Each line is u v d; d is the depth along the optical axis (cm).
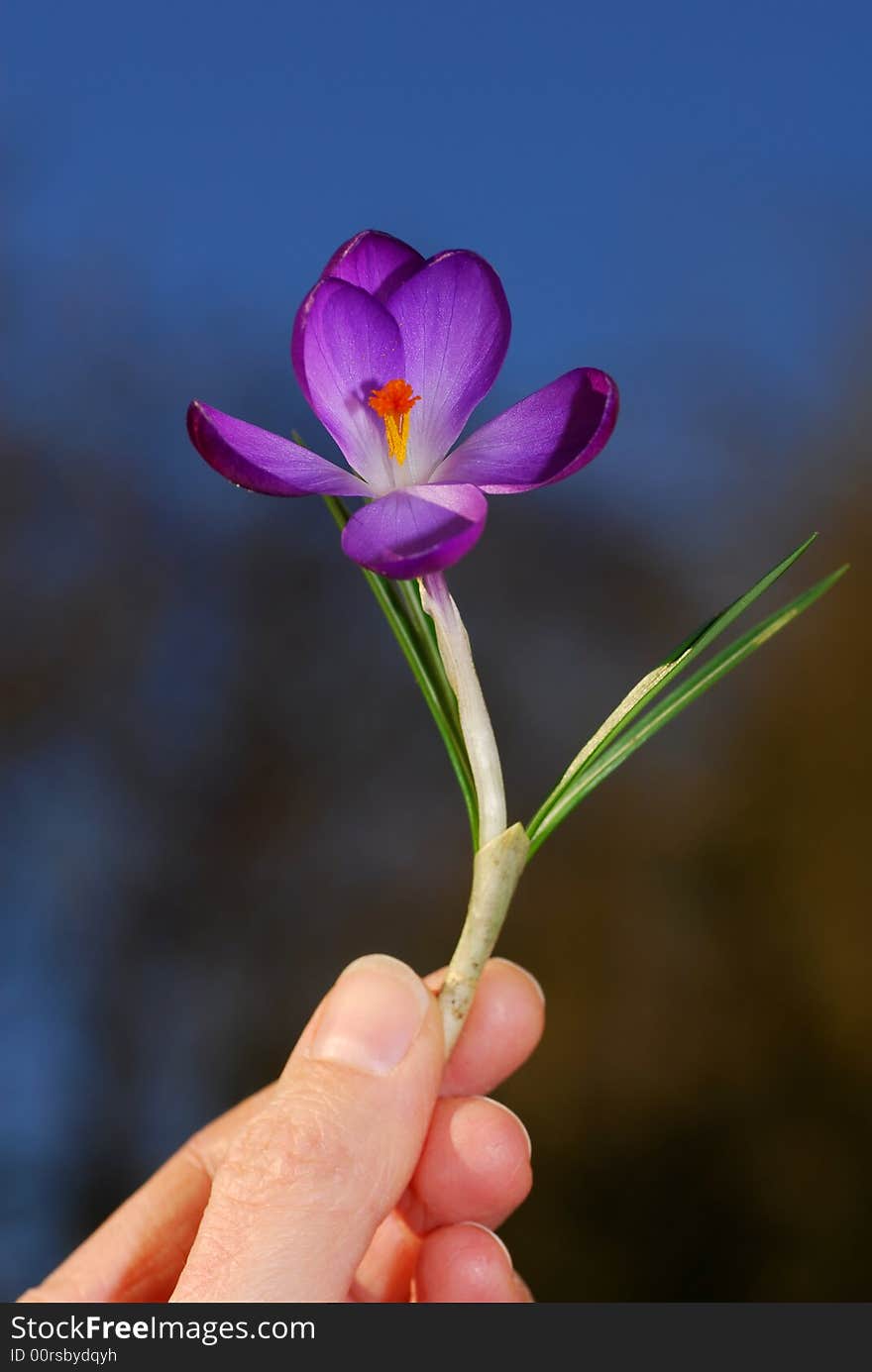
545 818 42
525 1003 47
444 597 41
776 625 41
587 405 40
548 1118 105
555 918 115
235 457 39
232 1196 41
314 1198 41
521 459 40
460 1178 46
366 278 41
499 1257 46
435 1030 42
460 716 42
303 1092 42
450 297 40
